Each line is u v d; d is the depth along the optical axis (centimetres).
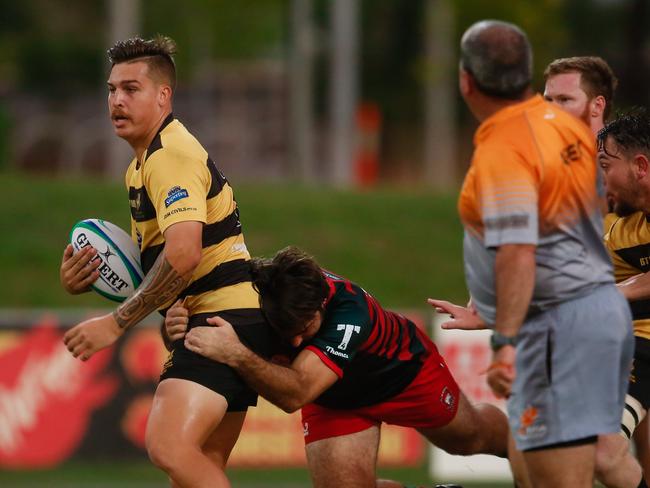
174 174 1897
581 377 1708
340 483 2195
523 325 1747
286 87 13275
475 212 1705
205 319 1970
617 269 2178
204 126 12938
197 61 12975
